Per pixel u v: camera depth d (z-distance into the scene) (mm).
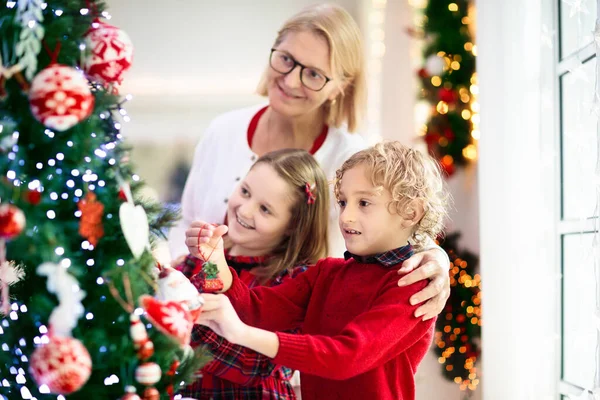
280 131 2385
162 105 3291
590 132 1721
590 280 1742
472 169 2859
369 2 3023
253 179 1990
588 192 1718
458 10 2883
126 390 1142
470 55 2871
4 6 1148
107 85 1234
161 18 3238
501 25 2219
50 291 1110
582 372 1835
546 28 1909
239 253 2000
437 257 1558
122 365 1140
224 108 3307
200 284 1594
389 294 1459
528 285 2047
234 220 2006
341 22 2295
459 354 2742
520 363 2105
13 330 1204
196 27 3248
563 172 1997
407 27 3004
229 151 2441
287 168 1977
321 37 2266
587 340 1772
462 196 2850
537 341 2020
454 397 2773
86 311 1149
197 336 1671
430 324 1544
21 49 1096
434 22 2875
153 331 1195
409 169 1537
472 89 2869
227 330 1320
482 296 2273
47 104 1080
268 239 1969
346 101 2367
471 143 2854
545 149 2012
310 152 2357
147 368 1139
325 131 2383
